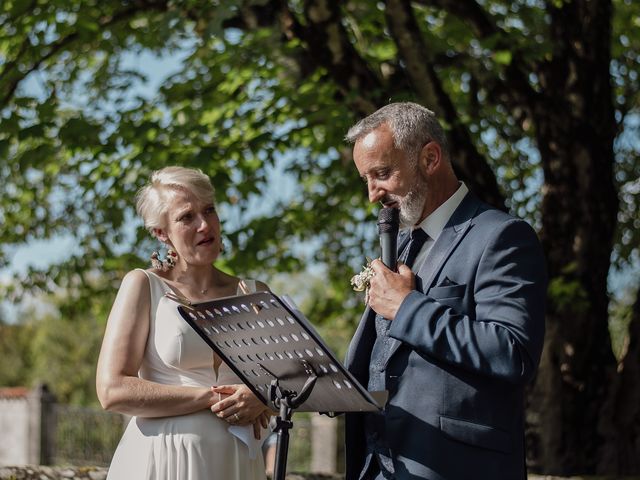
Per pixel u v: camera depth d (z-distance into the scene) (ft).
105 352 11.12
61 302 33.68
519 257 9.89
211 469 11.03
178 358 11.19
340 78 22.39
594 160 24.14
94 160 25.46
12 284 32.14
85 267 31.35
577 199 24.08
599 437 23.86
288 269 30.63
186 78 28.58
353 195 28.30
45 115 24.88
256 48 24.94
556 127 24.17
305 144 26.58
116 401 10.90
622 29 30.37
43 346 90.63
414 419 9.94
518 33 25.50
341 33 22.39
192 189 11.45
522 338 9.48
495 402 9.86
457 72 28.76
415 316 9.68
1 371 93.71
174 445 11.02
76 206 31.45
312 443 40.19
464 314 9.94
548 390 23.80
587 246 24.07
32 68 25.94
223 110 25.50
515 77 24.29
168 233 11.53
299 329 9.37
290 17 22.48
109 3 26.32
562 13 24.38
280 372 10.06
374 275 10.11
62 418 46.73
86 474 16.38
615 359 24.52
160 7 25.25
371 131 10.22
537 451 23.76
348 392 9.51
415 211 10.21
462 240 10.18
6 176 31.45
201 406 11.09
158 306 11.36
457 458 9.75
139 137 24.63
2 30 26.86
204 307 9.93
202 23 23.82
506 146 31.40
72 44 27.61
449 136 22.06
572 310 23.76
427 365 9.97
